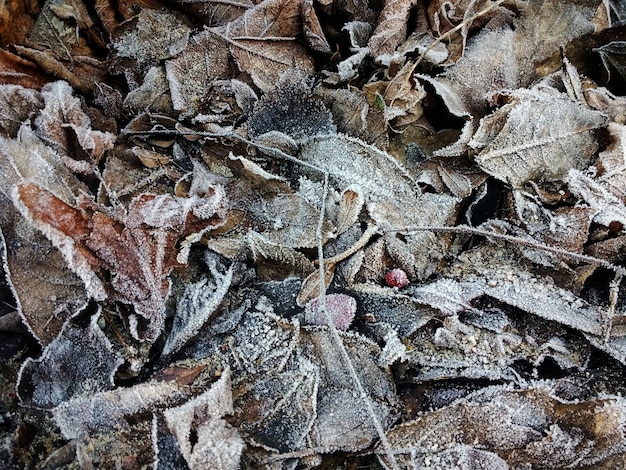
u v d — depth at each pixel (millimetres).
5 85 204
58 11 230
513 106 214
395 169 214
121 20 238
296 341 187
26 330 186
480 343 191
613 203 202
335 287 201
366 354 186
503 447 171
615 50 234
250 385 180
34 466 166
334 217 211
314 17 231
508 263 207
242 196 214
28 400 172
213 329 190
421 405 185
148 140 226
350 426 175
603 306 197
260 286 201
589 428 170
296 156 224
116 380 180
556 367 192
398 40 235
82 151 209
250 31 233
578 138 216
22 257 179
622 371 188
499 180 219
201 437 159
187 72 229
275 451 169
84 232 180
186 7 238
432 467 169
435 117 235
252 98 229
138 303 185
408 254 206
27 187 173
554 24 235
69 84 225
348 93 225
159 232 188
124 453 165
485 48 235
